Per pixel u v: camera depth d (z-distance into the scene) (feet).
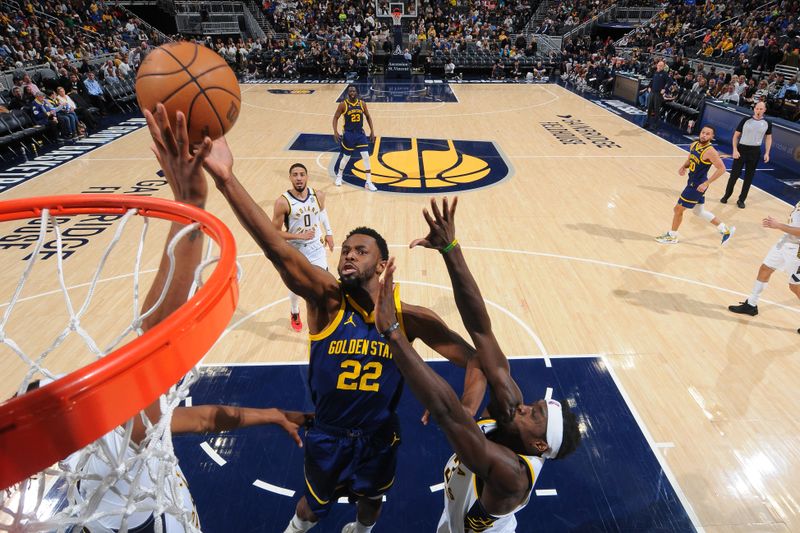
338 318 7.92
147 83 6.02
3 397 15.29
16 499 5.34
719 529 11.89
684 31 75.77
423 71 82.69
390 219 28.17
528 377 16.58
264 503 12.48
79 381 3.25
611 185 33.63
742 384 16.38
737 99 46.83
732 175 29.94
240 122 50.16
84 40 65.21
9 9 59.16
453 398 5.75
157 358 3.72
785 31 59.93
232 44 80.74
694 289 21.71
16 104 42.01
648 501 12.57
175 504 6.30
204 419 7.16
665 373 16.84
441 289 21.42
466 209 29.66
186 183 5.16
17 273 22.13
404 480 13.12
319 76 79.87
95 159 38.32
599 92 67.41
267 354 17.61
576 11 93.50
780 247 18.83
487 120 51.72
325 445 8.37
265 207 29.63
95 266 22.75
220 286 4.46
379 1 91.15
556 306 20.40
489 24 92.38
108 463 5.24
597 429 14.66
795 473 13.35
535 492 12.77
